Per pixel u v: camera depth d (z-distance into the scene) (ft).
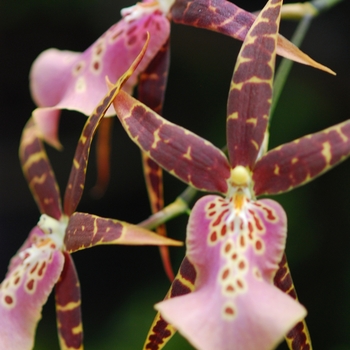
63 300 1.53
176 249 2.58
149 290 2.56
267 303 1.36
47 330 2.68
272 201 1.43
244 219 1.42
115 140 2.91
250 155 1.43
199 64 2.77
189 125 2.77
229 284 1.38
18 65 3.01
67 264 1.53
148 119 1.44
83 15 2.88
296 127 2.54
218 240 1.41
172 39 2.76
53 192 1.59
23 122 3.09
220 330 1.36
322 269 2.46
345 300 2.43
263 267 1.39
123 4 2.83
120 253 2.86
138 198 2.94
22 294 1.53
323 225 2.48
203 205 1.43
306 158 1.42
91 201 2.94
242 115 1.43
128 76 1.42
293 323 1.35
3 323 1.53
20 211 3.08
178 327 1.35
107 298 2.85
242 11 1.49
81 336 1.53
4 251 3.03
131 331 2.43
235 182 1.42
